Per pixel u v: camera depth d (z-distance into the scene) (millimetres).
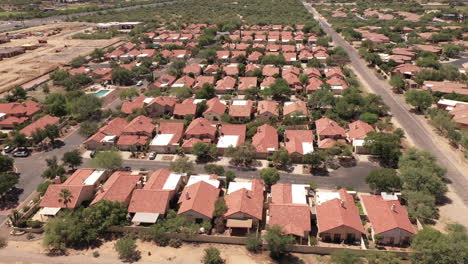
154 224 81875
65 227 79375
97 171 102812
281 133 124438
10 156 117812
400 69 182875
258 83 177750
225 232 82625
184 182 100562
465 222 83312
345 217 79188
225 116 136750
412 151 104750
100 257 75812
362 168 106750
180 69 199250
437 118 125500
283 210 81812
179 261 74500
